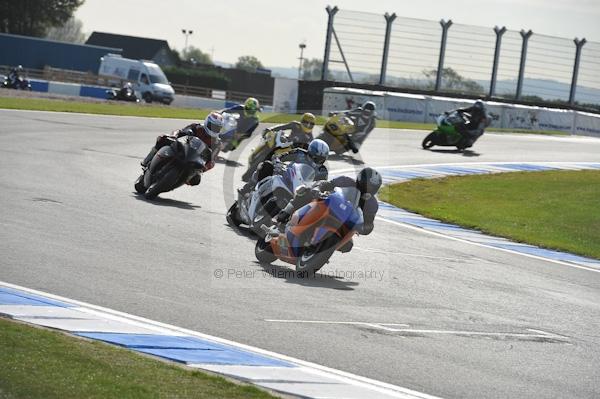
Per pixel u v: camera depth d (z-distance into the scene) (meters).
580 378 24.53
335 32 154.25
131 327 24.38
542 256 49.38
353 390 20.77
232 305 28.47
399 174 82.62
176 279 31.22
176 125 108.69
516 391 22.47
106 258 33.22
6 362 19.34
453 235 53.50
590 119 152.50
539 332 29.84
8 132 78.62
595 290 40.31
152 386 19.11
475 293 35.53
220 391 19.39
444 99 143.25
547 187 81.62
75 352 20.91
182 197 53.62
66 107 117.00
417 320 29.39
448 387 22.16
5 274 28.78
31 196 45.84
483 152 107.75
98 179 56.38
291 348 24.23
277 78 155.38
